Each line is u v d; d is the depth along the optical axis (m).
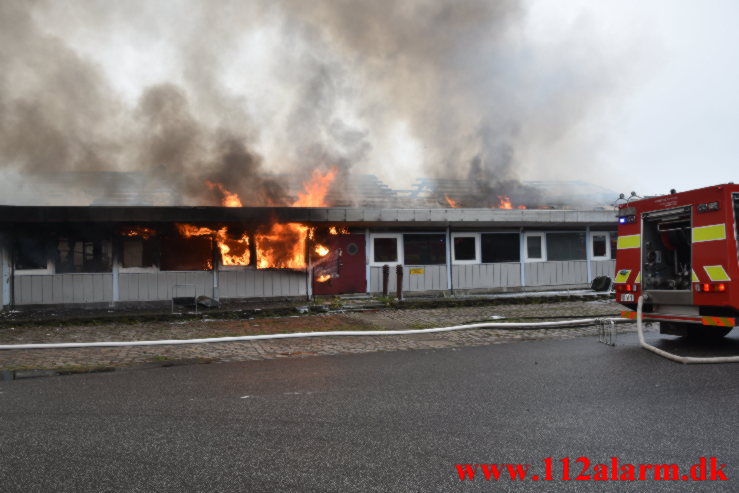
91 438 4.01
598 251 17.59
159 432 4.14
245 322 11.23
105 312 12.38
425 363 6.94
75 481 3.23
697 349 7.76
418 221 14.57
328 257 14.91
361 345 8.45
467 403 4.92
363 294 15.09
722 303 7.35
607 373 6.18
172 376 6.20
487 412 4.62
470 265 16.16
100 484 3.19
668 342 8.47
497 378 5.98
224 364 6.94
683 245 8.72
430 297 15.28
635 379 5.86
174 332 9.89
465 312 12.65
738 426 4.20
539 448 3.76
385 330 9.82
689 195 7.85
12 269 12.45
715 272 7.44
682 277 8.54
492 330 9.97
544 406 4.80
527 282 16.67
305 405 4.89
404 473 3.34
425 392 5.35
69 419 4.49
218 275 13.70
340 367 6.70
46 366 6.82
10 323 10.81
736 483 3.19
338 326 10.48
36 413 4.67
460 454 3.65
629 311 8.80
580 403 4.89
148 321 11.47
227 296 13.75
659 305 8.46
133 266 13.18
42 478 3.28
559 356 7.34
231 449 3.77
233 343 8.63
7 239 12.41
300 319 11.66
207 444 3.87
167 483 3.20
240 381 5.92
